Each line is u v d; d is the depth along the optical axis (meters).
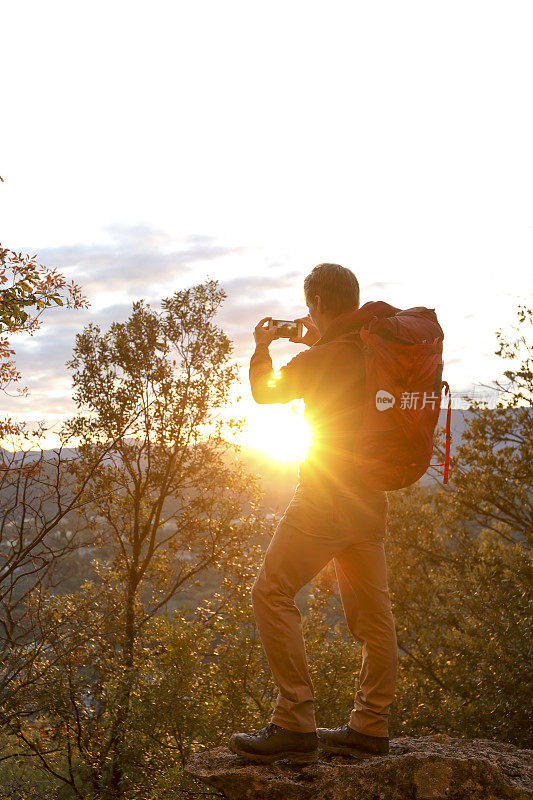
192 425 11.83
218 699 7.39
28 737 8.76
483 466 15.07
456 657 9.66
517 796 2.81
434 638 10.59
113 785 7.50
